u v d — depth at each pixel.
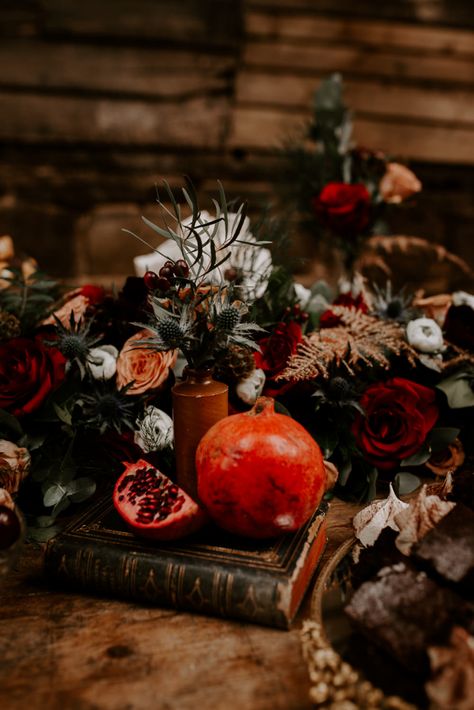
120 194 2.18
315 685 0.51
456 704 0.46
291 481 0.56
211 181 2.22
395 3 2.21
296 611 0.57
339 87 1.14
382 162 1.05
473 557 0.54
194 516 0.59
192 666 0.53
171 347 0.59
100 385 0.71
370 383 0.77
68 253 2.17
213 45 2.15
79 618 0.58
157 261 1.00
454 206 2.35
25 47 2.04
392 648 0.49
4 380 0.71
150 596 0.58
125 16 2.08
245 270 0.75
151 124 2.16
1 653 0.54
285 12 2.16
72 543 0.61
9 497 0.59
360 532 0.62
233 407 0.71
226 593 0.56
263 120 2.22
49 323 0.77
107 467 0.74
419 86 2.29
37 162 2.12
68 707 0.50
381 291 0.84
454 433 0.74
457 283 1.04
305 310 0.80
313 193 1.12
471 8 2.25
